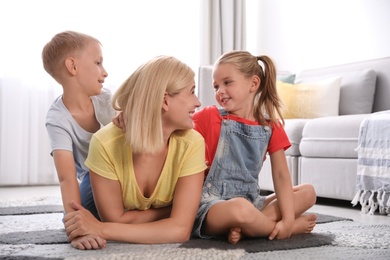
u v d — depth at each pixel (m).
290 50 4.27
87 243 1.20
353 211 2.32
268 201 1.58
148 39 4.05
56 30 3.67
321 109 3.23
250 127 1.49
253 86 1.54
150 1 4.05
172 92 1.29
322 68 3.57
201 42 4.28
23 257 1.10
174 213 1.31
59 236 1.40
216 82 1.54
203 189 1.46
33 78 3.61
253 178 1.51
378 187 2.21
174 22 4.18
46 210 2.06
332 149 2.53
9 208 2.11
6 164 3.53
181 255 1.11
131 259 1.07
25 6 3.58
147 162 1.32
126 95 1.32
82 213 1.26
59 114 1.48
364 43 3.58
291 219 1.41
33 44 3.61
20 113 3.55
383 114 2.30
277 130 1.54
